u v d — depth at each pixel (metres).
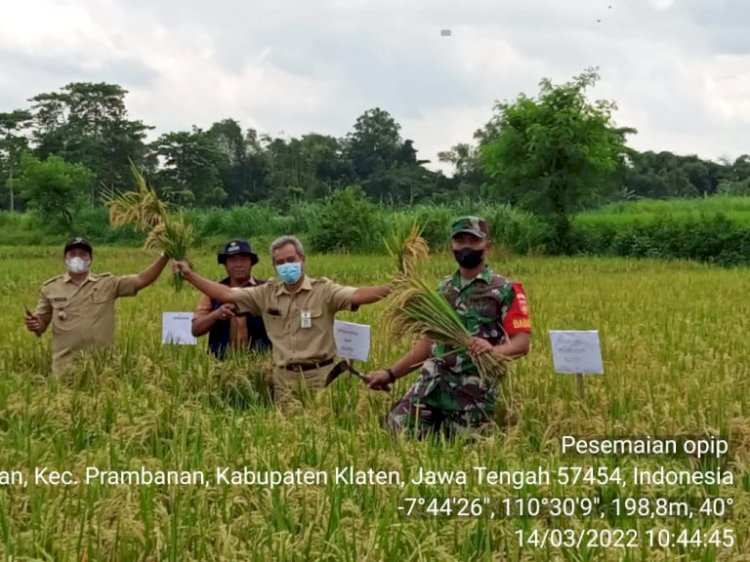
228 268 8.90
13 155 90.31
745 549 4.40
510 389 7.46
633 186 77.31
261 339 8.97
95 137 91.19
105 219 48.34
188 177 75.81
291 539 4.38
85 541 4.30
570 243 33.50
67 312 8.94
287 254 7.71
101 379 7.65
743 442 6.07
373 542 4.27
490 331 6.96
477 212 34.78
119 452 5.54
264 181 95.00
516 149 33.62
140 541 4.32
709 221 30.97
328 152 94.81
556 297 15.98
